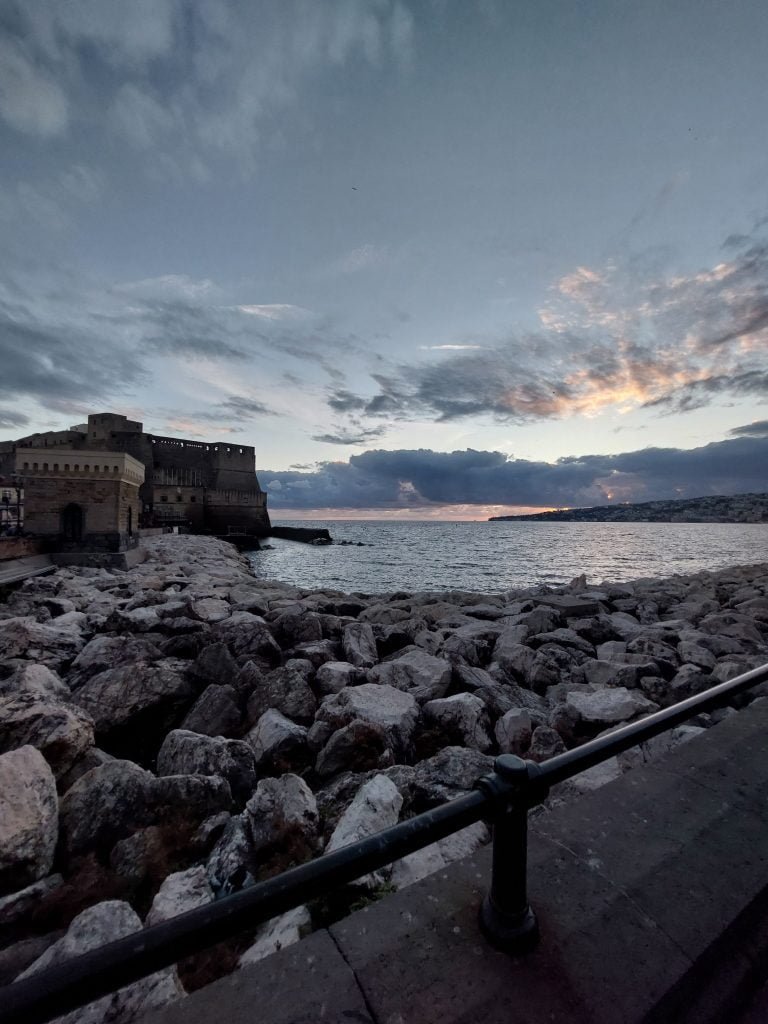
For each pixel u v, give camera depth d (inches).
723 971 66.2
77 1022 90.0
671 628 493.7
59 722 192.1
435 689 286.8
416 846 55.0
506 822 63.2
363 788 163.6
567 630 453.7
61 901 131.8
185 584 796.0
